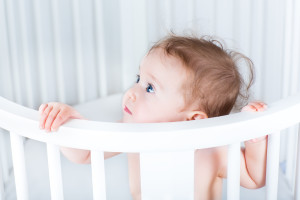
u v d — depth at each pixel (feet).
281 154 5.16
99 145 2.11
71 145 2.16
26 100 4.87
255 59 4.94
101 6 4.77
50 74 4.88
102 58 4.93
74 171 4.26
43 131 2.20
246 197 3.95
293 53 4.52
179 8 4.88
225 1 4.83
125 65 5.04
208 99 3.11
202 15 4.88
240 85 3.47
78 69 4.92
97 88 5.15
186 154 2.16
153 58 3.06
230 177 2.28
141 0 4.85
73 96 5.06
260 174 2.93
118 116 4.95
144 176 2.21
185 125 2.13
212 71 3.09
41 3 4.63
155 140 2.07
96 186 2.18
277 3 4.79
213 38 4.52
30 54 4.74
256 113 2.27
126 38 4.96
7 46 4.56
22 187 2.40
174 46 3.10
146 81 3.05
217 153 3.15
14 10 4.55
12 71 4.68
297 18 4.44
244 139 2.20
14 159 2.35
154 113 3.05
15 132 2.29
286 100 2.42
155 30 4.93
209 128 2.10
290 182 4.47
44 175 4.08
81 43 4.84
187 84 3.02
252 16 4.87
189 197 2.25
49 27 4.75
